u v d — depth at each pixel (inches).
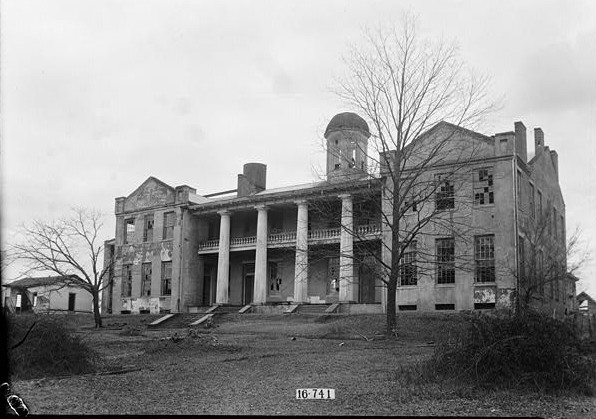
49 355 530.9
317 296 1713.8
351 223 1475.1
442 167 1336.1
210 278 2028.8
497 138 1328.7
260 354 732.7
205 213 1932.8
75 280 1614.2
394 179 1101.1
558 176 1791.3
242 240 1884.8
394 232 1072.8
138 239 2073.1
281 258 1861.5
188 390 434.3
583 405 382.9
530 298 1248.2
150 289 2007.9
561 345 452.8
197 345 855.7
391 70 1112.8
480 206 1327.5
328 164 1724.9
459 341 482.9
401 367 513.3
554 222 1690.5
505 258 1282.0
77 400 387.5
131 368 585.3
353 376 505.7
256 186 1987.0
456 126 1147.9
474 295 1309.1
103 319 1764.3
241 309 1679.4
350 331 1107.9
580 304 2145.7
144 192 2084.2
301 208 1680.6
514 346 442.9
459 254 1334.9
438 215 1362.0
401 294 1405.0
